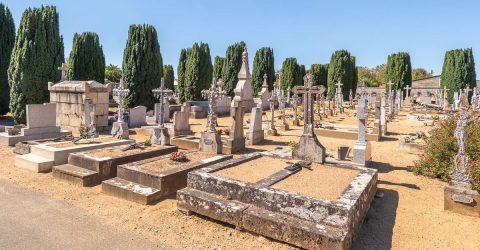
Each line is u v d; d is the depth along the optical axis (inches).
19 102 778.2
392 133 741.9
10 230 222.8
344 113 1258.0
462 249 205.2
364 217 245.8
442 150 369.7
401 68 1894.7
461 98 263.4
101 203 278.2
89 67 1230.9
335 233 190.5
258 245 204.7
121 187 292.4
